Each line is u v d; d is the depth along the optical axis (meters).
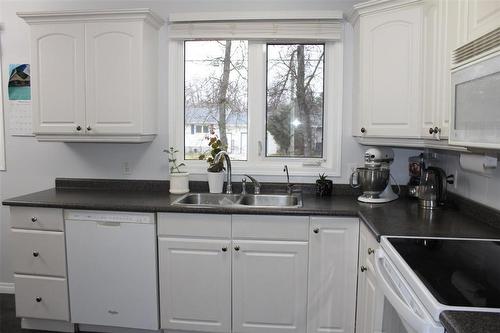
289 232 2.27
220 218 2.30
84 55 2.60
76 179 3.03
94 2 2.90
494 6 1.31
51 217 2.43
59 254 2.45
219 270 2.33
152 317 2.40
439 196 2.33
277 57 2.88
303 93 2.88
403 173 2.76
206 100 2.95
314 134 2.90
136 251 2.38
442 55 1.87
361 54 2.41
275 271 2.30
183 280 2.37
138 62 2.57
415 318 1.07
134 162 2.98
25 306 2.52
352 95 2.75
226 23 2.74
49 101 2.65
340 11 2.63
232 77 2.92
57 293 2.48
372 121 2.39
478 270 1.28
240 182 2.88
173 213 2.32
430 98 2.03
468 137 1.32
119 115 2.61
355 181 2.69
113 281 2.42
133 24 2.56
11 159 3.07
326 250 2.27
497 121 1.12
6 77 2.99
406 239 1.64
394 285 1.38
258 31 2.72
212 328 2.38
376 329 1.73
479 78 1.23
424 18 2.13
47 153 3.04
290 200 2.70
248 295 2.33
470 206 2.09
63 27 2.60
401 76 2.26
